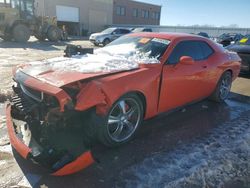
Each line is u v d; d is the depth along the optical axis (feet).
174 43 11.95
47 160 7.65
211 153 9.91
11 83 18.28
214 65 14.34
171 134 11.43
